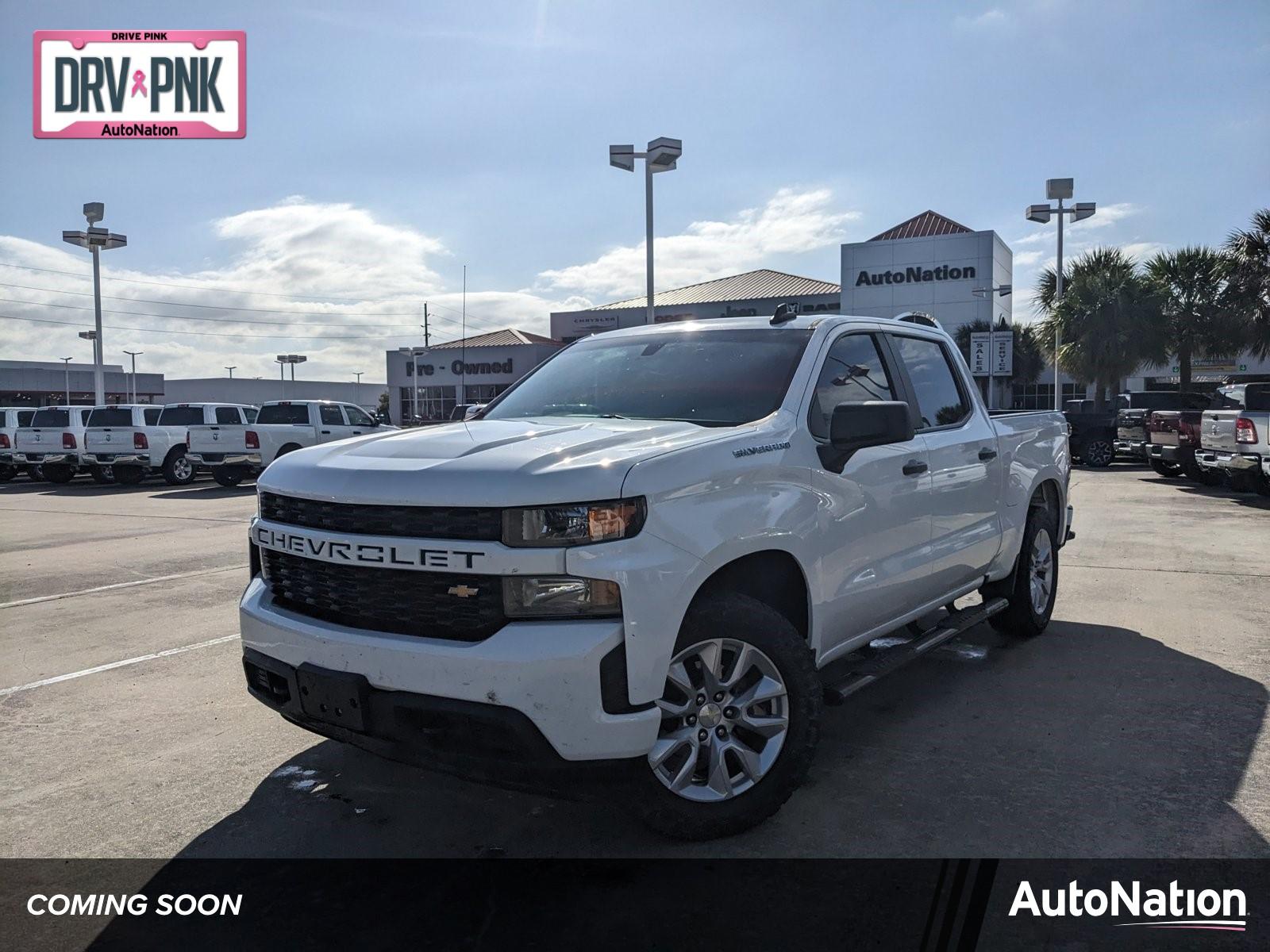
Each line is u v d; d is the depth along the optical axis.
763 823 3.31
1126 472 19.22
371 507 3.01
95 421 20.12
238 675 5.24
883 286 47.69
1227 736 4.11
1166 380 39.62
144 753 4.09
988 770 3.76
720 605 3.15
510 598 2.80
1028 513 5.70
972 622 4.88
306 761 3.98
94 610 6.96
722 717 3.17
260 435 18.56
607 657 2.80
